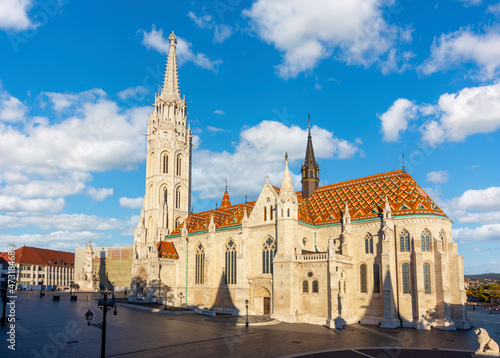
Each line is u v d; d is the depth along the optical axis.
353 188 96.25
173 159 133.50
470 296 175.75
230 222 99.94
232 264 96.25
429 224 77.69
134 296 117.31
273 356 47.31
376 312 78.44
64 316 78.75
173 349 50.81
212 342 55.44
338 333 64.88
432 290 75.25
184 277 109.06
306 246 88.88
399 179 89.62
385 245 77.88
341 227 87.94
